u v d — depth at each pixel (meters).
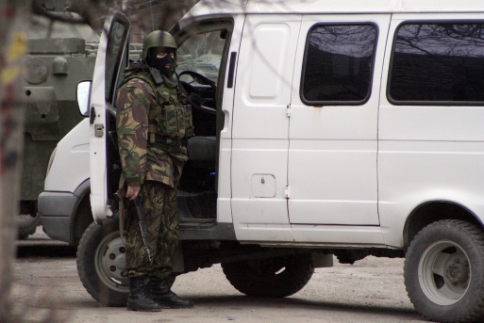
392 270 32.38
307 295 25.09
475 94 18.50
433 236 18.52
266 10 20.19
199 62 22.86
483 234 18.27
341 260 21.55
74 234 23.12
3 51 7.33
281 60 19.95
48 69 34.41
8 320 7.98
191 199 21.55
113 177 20.53
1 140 7.36
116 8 8.46
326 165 19.38
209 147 21.94
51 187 23.16
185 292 25.75
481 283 17.73
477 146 18.28
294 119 19.66
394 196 18.86
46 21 8.03
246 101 20.09
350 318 19.64
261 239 20.17
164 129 19.95
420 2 19.11
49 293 9.02
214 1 10.93
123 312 20.17
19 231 41.06
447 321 18.27
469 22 18.72
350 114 19.23
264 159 19.88
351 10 19.56
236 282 24.55
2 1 7.30
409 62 18.97
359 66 19.34
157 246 20.38
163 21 8.89
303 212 19.56
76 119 34.56
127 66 21.73
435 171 18.55
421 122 18.69
